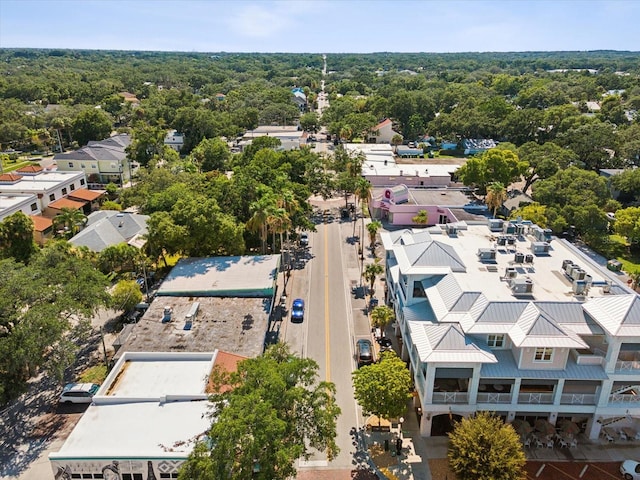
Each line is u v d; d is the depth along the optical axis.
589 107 175.88
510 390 36.50
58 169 106.25
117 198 96.19
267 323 48.16
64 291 43.59
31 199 79.50
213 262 59.19
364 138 152.25
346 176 92.12
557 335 34.34
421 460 36.06
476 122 137.75
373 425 39.03
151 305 51.06
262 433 26.55
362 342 48.28
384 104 162.75
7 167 118.38
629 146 104.81
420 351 34.81
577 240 78.81
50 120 149.88
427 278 43.22
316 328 53.41
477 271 43.69
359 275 66.19
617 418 37.91
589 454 36.44
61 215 74.88
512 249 49.00
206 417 33.81
